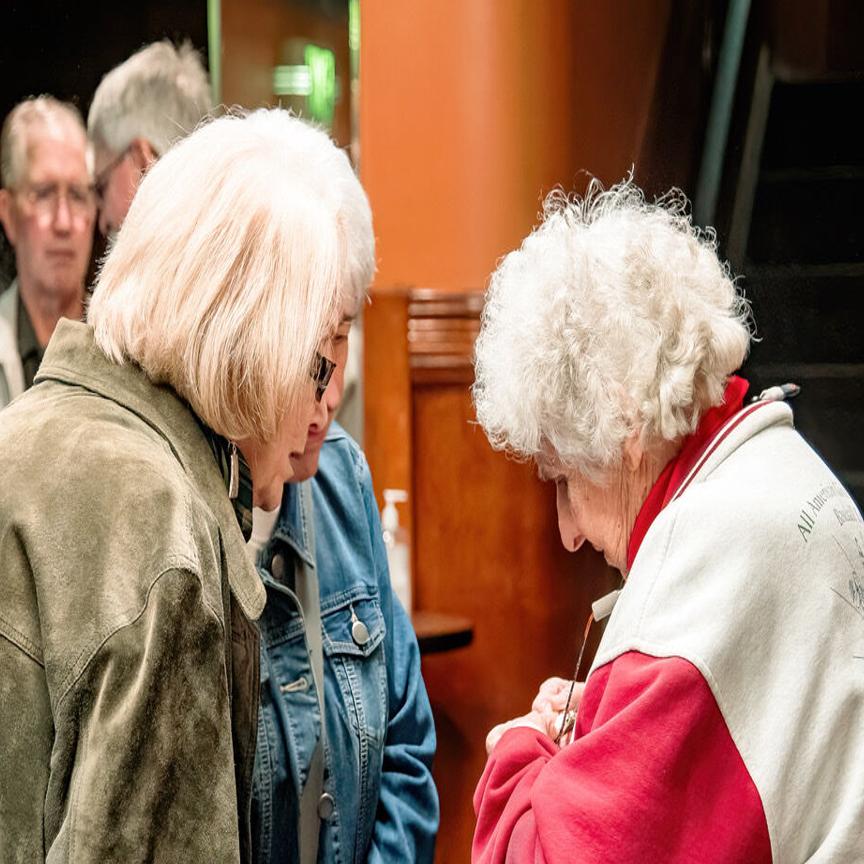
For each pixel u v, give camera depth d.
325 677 1.59
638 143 2.63
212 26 2.16
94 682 1.05
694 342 1.31
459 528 2.96
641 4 2.59
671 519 1.25
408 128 2.93
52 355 1.25
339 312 1.40
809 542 1.22
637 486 1.36
